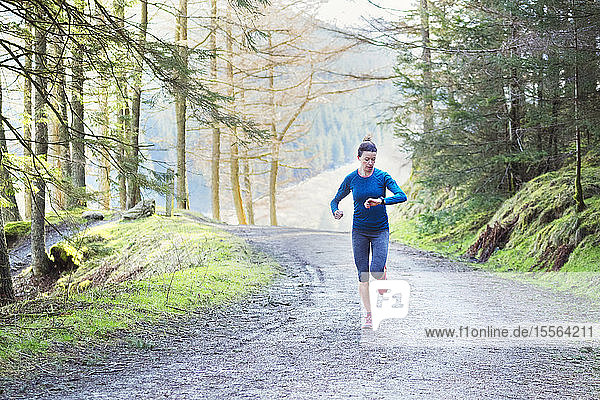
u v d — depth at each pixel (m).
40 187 10.23
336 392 4.29
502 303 8.26
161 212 24.28
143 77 8.66
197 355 5.64
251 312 7.98
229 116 8.78
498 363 5.16
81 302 8.05
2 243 9.55
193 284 9.76
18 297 11.68
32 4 7.64
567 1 11.05
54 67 8.25
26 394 4.30
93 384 4.60
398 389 4.36
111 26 7.71
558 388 4.39
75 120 11.56
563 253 11.22
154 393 4.32
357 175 6.47
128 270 14.69
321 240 17.69
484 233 14.73
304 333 6.57
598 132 11.53
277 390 4.36
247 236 18.89
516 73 14.45
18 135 8.25
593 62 11.33
